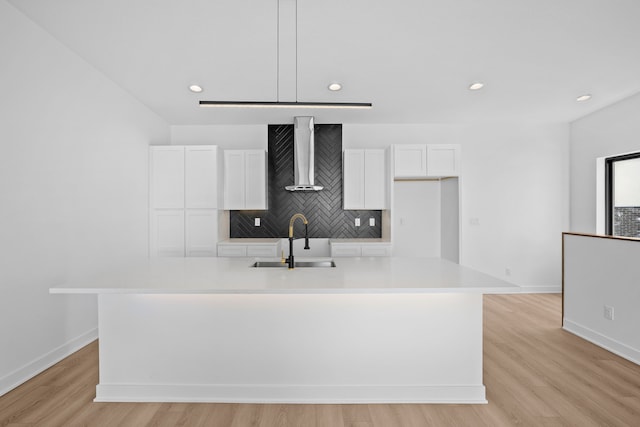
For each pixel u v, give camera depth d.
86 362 2.76
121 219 3.74
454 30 2.55
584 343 3.11
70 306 2.94
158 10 2.30
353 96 3.89
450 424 1.95
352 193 4.73
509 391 2.29
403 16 2.37
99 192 3.35
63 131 2.86
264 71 3.24
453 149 4.50
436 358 2.18
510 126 5.05
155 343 2.20
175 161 4.41
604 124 4.39
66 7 2.30
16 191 2.41
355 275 2.24
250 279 2.12
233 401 2.18
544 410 2.08
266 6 2.24
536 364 2.69
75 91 2.99
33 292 2.55
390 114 4.57
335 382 2.19
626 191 4.29
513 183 5.06
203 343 2.19
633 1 2.20
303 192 4.99
